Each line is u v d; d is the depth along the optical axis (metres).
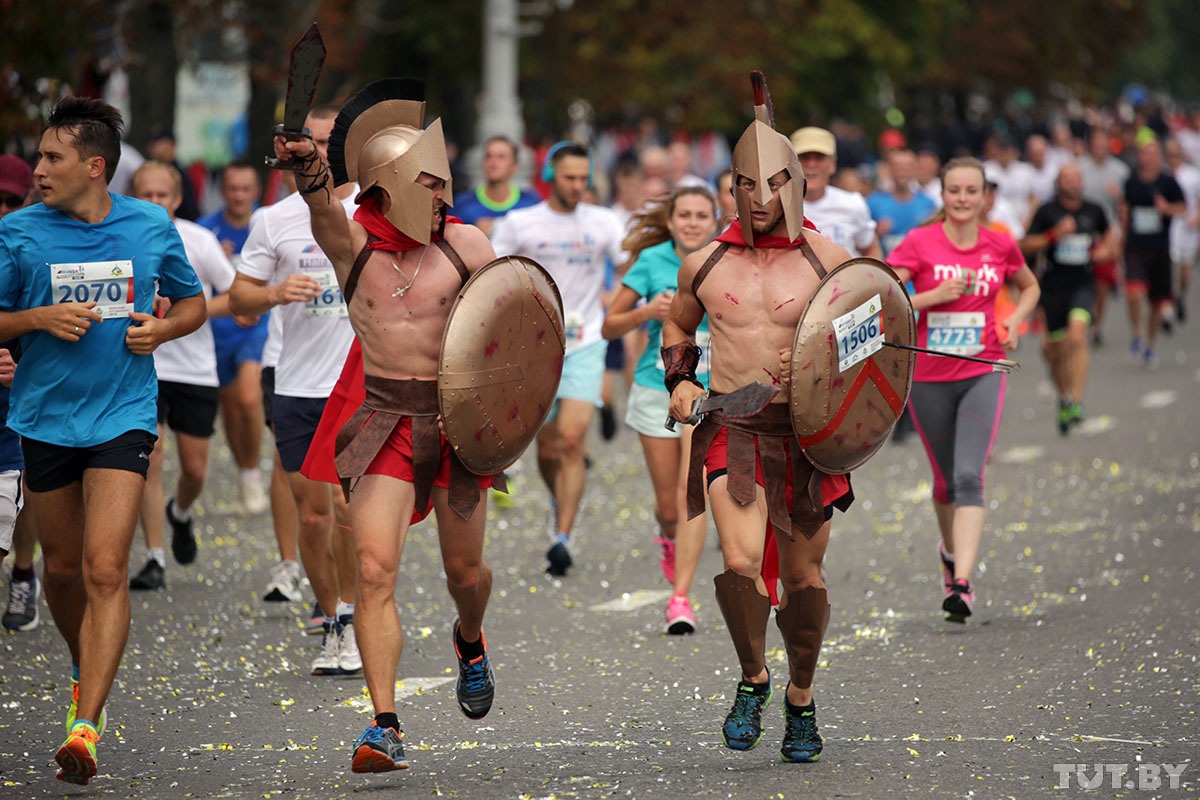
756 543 15.62
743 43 83.62
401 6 77.38
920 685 19.48
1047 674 19.75
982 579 26.08
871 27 91.25
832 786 15.01
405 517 15.71
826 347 15.30
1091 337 61.72
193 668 21.14
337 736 17.77
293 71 15.09
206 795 15.27
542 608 24.91
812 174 28.92
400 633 15.41
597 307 28.59
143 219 16.38
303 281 20.30
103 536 15.55
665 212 24.59
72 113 16.28
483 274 15.71
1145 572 25.62
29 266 16.02
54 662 21.44
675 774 15.53
